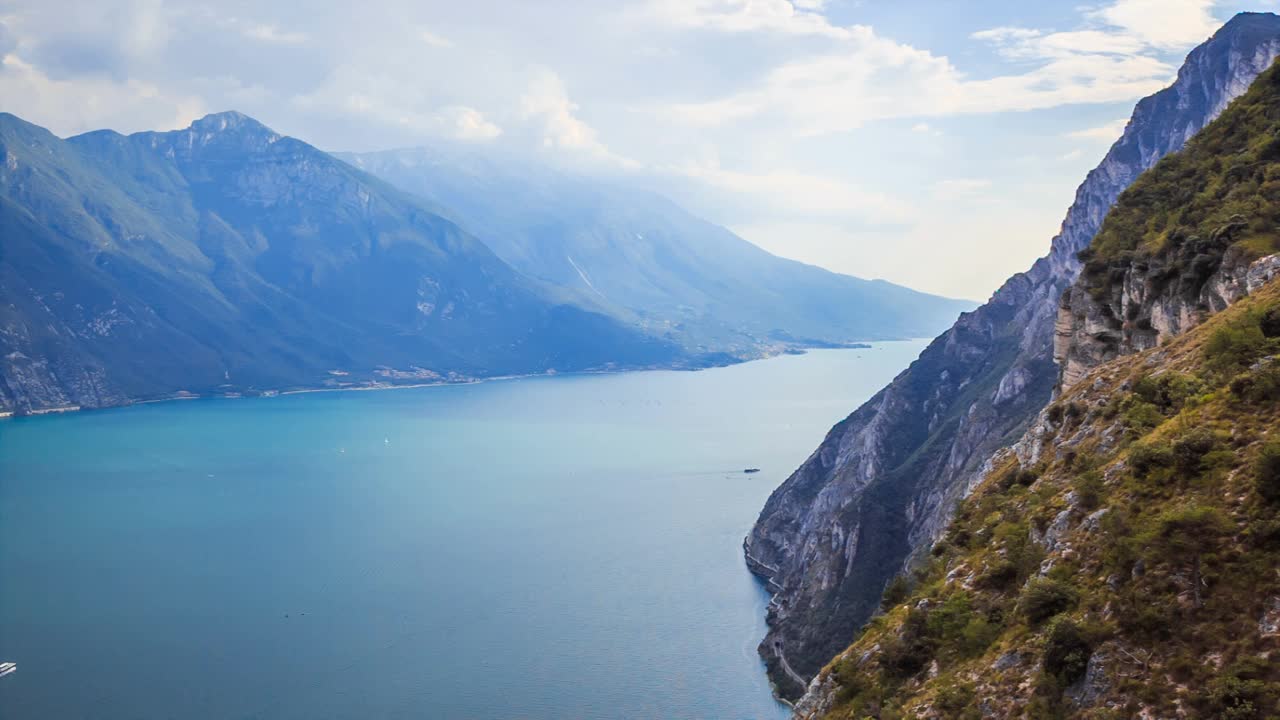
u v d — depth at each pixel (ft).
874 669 212.02
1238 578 135.23
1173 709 127.75
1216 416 169.68
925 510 575.79
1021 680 156.76
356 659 608.19
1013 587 187.32
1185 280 239.91
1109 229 320.91
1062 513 184.96
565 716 514.27
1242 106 319.47
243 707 538.88
